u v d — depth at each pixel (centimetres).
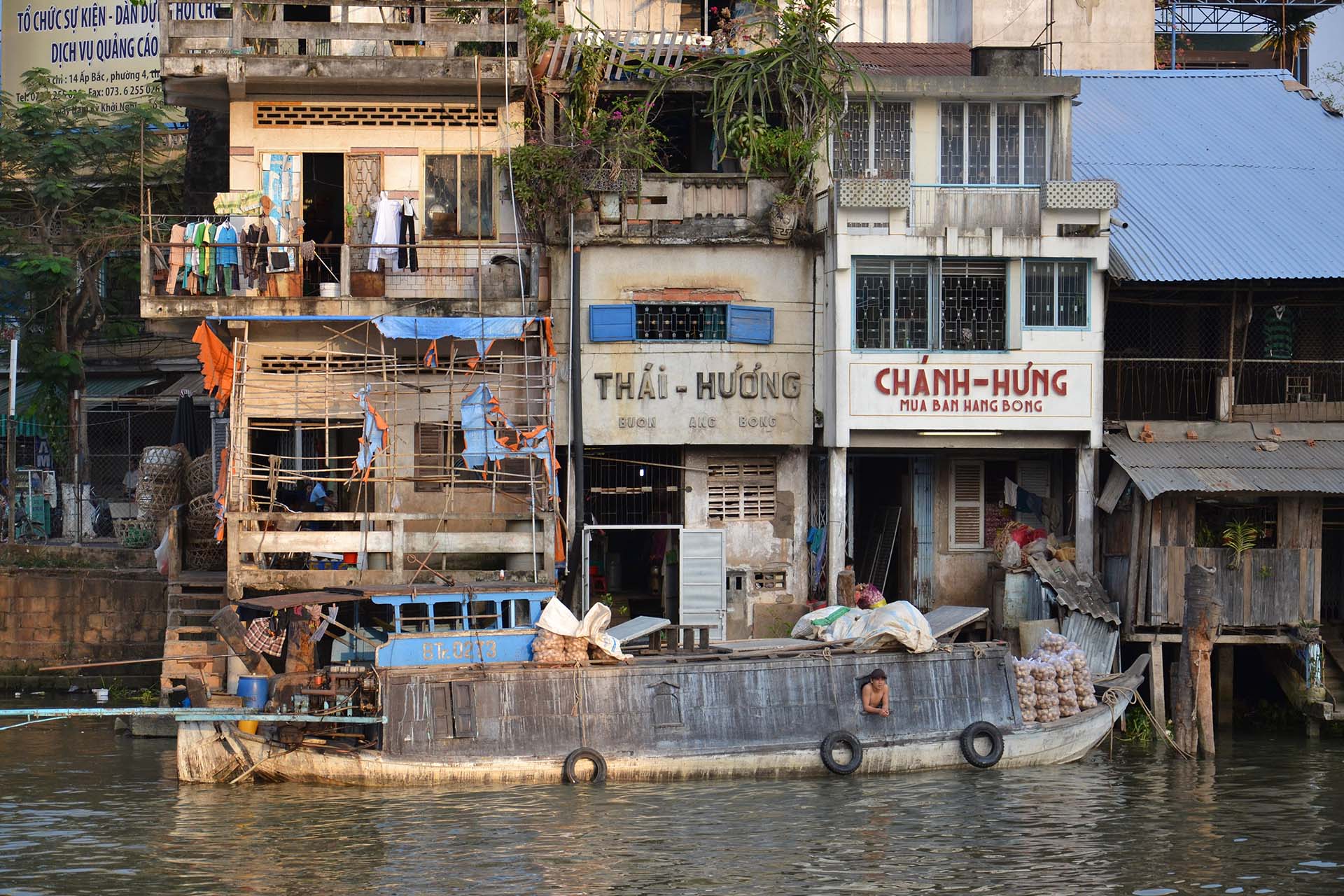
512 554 3512
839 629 3209
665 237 3659
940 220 3641
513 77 3600
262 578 3306
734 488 3759
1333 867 2427
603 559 3988
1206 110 4516
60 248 5234
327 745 2884
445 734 2869
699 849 2467
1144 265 3741
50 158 5162
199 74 3522
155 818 2662
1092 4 5459
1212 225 3925
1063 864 2423
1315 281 3812
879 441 3653
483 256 3697
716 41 3919
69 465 5084
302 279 3616
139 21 5562
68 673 4347
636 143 3647
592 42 3766
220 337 3653
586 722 2919
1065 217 3647
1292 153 4297
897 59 4488
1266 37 6372
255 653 3023
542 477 3575
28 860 2406
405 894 2231
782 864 2397
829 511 3647
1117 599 3631
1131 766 3167
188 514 3816
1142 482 3478
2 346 5181
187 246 3503
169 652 3538
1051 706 3188
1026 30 5403
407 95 3684
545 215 3650
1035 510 3900
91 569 4391
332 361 3566
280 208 3653
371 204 3675
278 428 3494
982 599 3900
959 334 3650
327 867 2362
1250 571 3531
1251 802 2841
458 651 2948
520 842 2498
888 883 2305
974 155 3706
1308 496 3606
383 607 3183
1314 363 3791
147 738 3538
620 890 2258
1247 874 2384
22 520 4844
